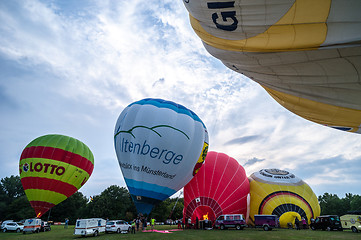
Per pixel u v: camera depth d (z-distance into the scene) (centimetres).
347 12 616
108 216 5894
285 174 2819
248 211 2503
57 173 2459
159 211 5834
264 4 677
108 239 1550
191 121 2091
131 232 2047
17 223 2802
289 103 1116
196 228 2353
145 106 2033
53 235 2100
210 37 946
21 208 6191
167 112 2011
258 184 2717
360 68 738
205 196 2338
